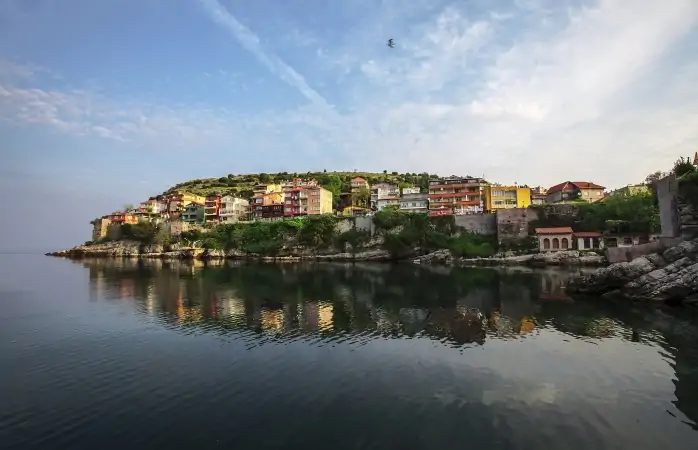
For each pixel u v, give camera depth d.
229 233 147.88
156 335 35.00
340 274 85.88
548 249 100.88
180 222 163.50
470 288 60.69
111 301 53.00
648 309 43.25
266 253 138.12
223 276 83.31
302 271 93.69
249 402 21.22
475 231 118.44
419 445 16.72
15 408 20.92
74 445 17.36
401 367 25.97
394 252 121.62
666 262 48.25
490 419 18.80
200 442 17.41
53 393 22.73
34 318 42.56
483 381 23.36
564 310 43.34
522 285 62.53
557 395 21.34
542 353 28.45
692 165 59.59
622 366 25.69
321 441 17.22
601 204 105.00
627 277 49.28
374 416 19.33
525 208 109.94
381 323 38.72
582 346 30.12
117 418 19.70
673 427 17.94
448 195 139.50
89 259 151.88
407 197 150.38
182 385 23.66
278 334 35.00
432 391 22.08
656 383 22.88
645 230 94.62
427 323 38.41
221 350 30.34
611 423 18.31
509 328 35.88
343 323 39.00
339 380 24.00
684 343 30.62
